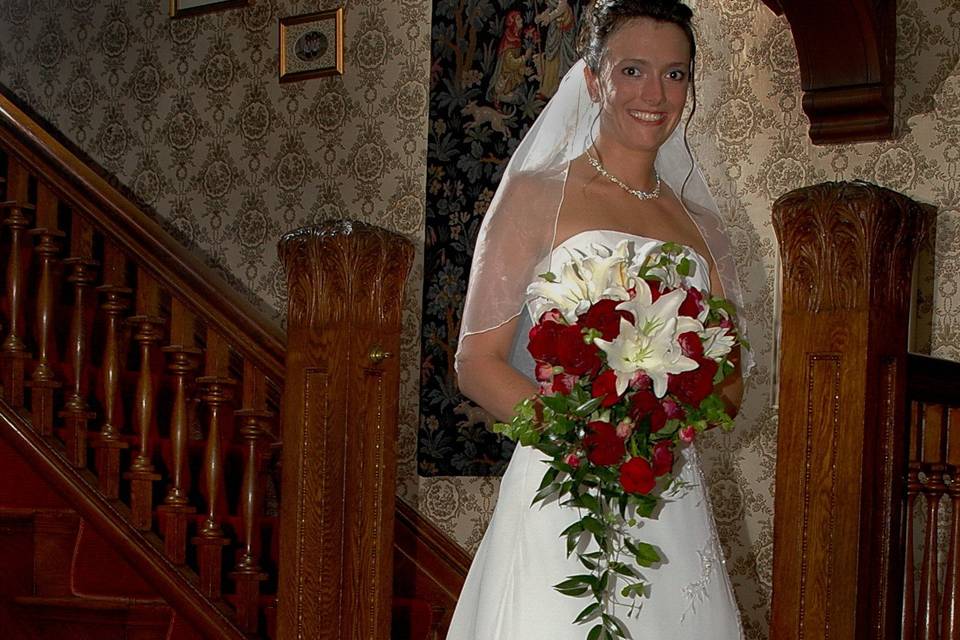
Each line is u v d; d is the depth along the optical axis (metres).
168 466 4.39
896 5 4.24
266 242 5.47
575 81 2.52
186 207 5.68
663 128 2.44
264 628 3.96
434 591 4.85
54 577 3.87
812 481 2.39
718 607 2.32
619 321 2.01
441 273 4.96
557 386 2.03
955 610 3.06
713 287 2.63
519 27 4.84
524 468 2.34
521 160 2.47
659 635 2.24
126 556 3.70
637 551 2.12
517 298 2.39
